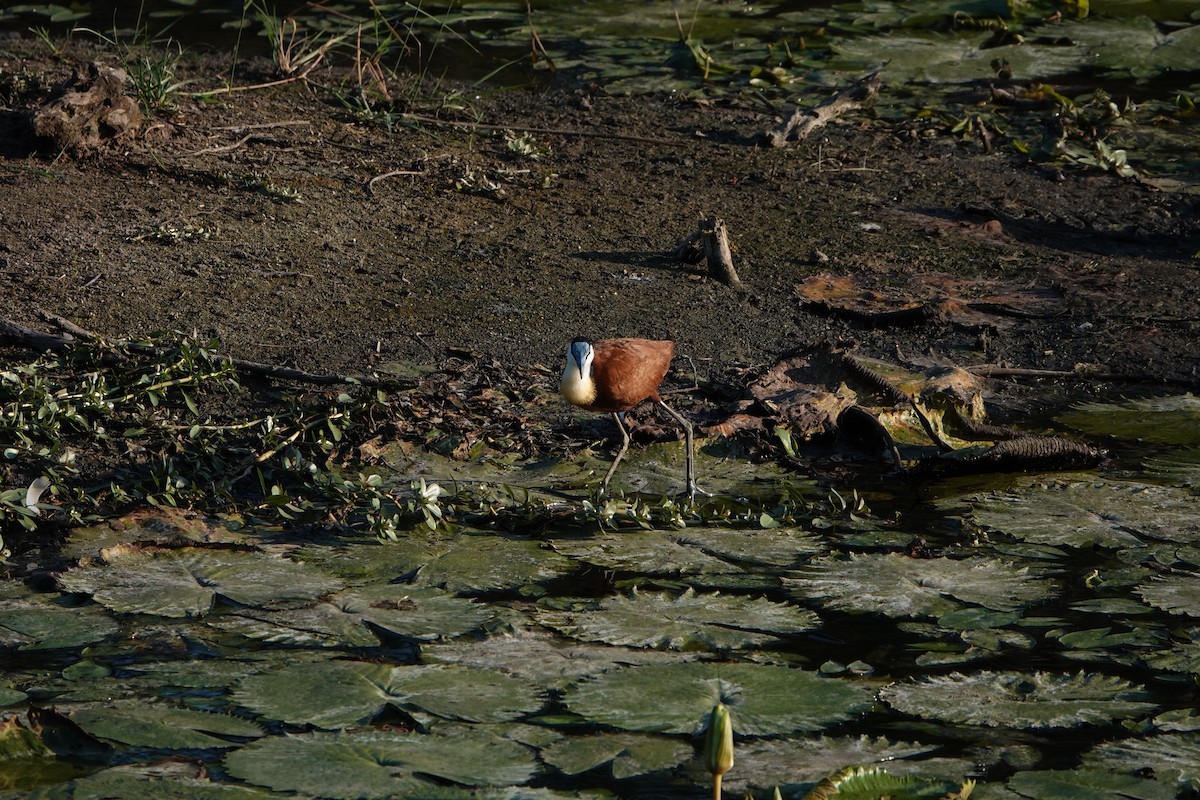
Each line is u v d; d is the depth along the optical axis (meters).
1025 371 12.65
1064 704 7.32
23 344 11.88
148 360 11.78
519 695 7.26
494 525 9.80
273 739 6.78
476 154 17.58
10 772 6.53
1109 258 15.42
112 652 7.74
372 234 15.00
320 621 8.09
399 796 6.29
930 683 7.56
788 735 6.95
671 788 6.49
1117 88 21.80
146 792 6.30
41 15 23.33
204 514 9.79
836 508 10.14
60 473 10.23
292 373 11.62
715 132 19.19
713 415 11.76
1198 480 10.47
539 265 14.57
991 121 19.72
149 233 14.26
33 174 15.27
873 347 13.15
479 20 24.95
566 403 11.85
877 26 24.84
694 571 9.02
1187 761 6.73
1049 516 9.84
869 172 17.89
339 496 9.88
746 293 14.26
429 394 11.71
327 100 19.03
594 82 21.20
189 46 21.61
